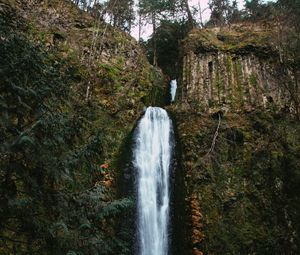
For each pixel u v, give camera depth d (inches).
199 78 1053.8
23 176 270.7
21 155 274.4
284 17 1173.7
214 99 999.0
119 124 895.7
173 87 1254.3
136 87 1021.2
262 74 1045.2
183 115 969.5
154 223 813.9
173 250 772.0
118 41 1091.3
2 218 254.8
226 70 1056.2
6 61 271.7
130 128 911.7
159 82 1206.9
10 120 267.0
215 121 940.0
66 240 292.0
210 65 1090.7
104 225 683.4
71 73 364.8
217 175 829.8
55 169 288.4
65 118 320.8
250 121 930.1
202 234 740.7
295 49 1051.3
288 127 917.8
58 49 848.9
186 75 1074.7
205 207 776.9
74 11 1084.5
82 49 982.4
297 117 954.1
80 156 323.3
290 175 810.8
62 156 307.6
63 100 339.0
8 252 306.2
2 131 261.3
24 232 275.4
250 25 1293.1
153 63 1425.9
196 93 1019.9
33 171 279.1
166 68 1411.2
